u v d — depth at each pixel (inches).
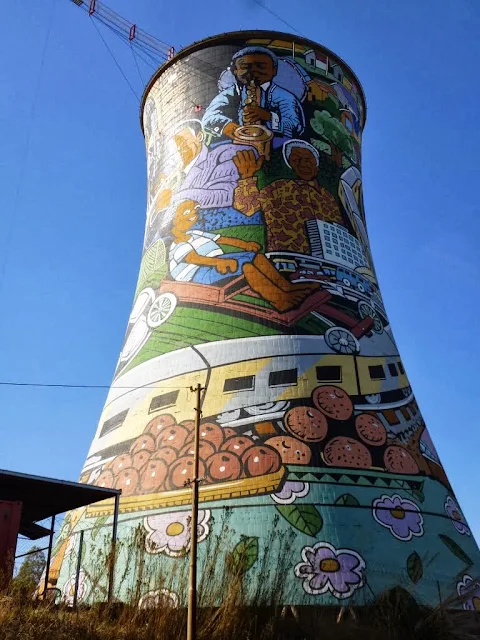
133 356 1336.1
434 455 1205.7
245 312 1245.7
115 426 1251.8
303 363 1174.3
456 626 929.5
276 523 976.9
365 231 1546.5
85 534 1093.1
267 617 820.6
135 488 1098.7
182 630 761.6
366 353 1245.7
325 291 1293.1
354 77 1715.1
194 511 740.0
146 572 944.9
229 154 1460.4
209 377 1182.3
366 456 1083.3
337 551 952.3
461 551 1059.9
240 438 1085.8
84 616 776.9
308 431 1085.8
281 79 1549.0
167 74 1678.2
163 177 1567.4
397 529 1012.5
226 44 1596.9
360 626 864.3
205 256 1350.9
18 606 731.4
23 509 982.4
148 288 1419.8
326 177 1478.8
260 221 1360.7
